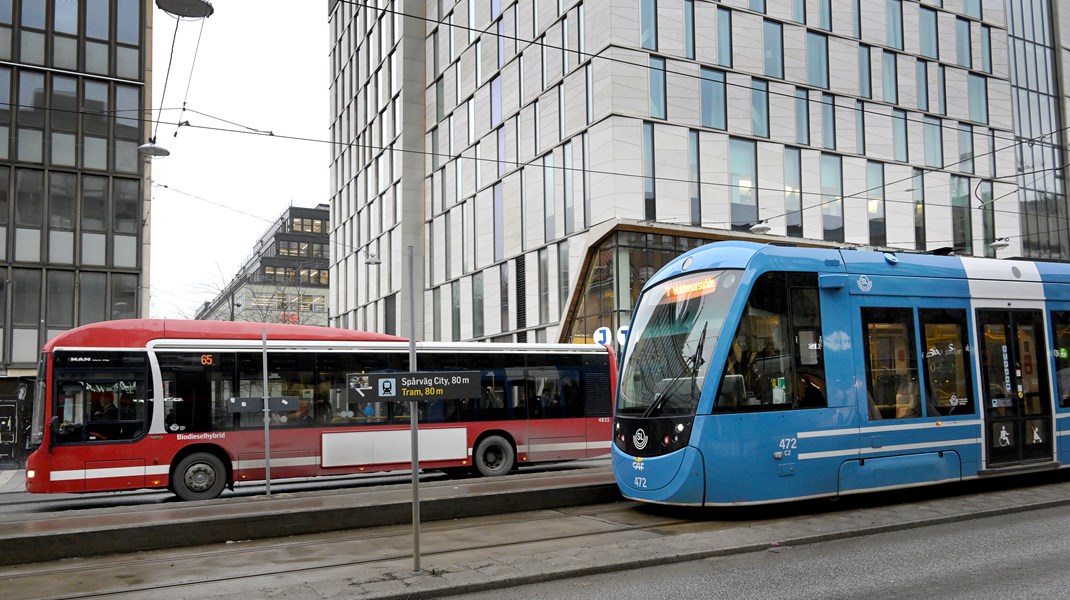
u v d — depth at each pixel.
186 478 14.73
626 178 30.67
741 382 10.82
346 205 60.06
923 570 8.26
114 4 33.03
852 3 37.09
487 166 40.75
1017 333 13.29
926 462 11.98
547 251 35.34
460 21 44.28
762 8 34.62
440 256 46.03
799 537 9.70
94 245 31.91
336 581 8.04
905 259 12.49
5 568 9.12
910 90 38.38
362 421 16.42
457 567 8.47
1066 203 48.81
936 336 12.41
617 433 11.82
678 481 10.67
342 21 62.34
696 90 32.59
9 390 29.80
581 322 32.91
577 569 8.36
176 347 15.05
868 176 36.72
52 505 15.45
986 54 41.59
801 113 35.22
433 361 17.30
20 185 30.92
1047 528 10.19
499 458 17.70
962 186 39.75
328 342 16.41
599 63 31.66
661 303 11.98
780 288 11.29
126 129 32.84
